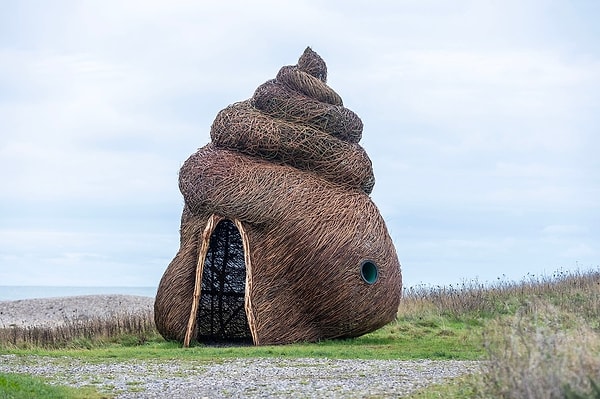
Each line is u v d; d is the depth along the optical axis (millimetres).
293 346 21516
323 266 22031
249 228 22609
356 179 23500
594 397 9289
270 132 23141
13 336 24000
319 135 23297
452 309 27375
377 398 12641
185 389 13883
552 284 31578
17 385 13445
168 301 23125
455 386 13391
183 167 23859
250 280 22281
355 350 20188
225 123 23688
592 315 23391
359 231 22422
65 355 19594
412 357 18734
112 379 15203
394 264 23000
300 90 24062
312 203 22438
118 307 39719
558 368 9938
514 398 9930
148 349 21281
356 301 22156
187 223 23750
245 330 25453
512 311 26594
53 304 41094
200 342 24312
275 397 12938
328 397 12820
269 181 22562
